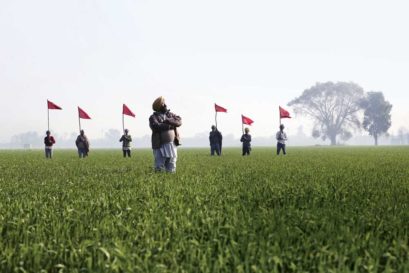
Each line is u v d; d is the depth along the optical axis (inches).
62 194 335.6
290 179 435.5
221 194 326.6
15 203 276.7
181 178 451.2
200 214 231.8
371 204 268.4
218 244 169.2
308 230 196.1
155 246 170.2
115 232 193.3
